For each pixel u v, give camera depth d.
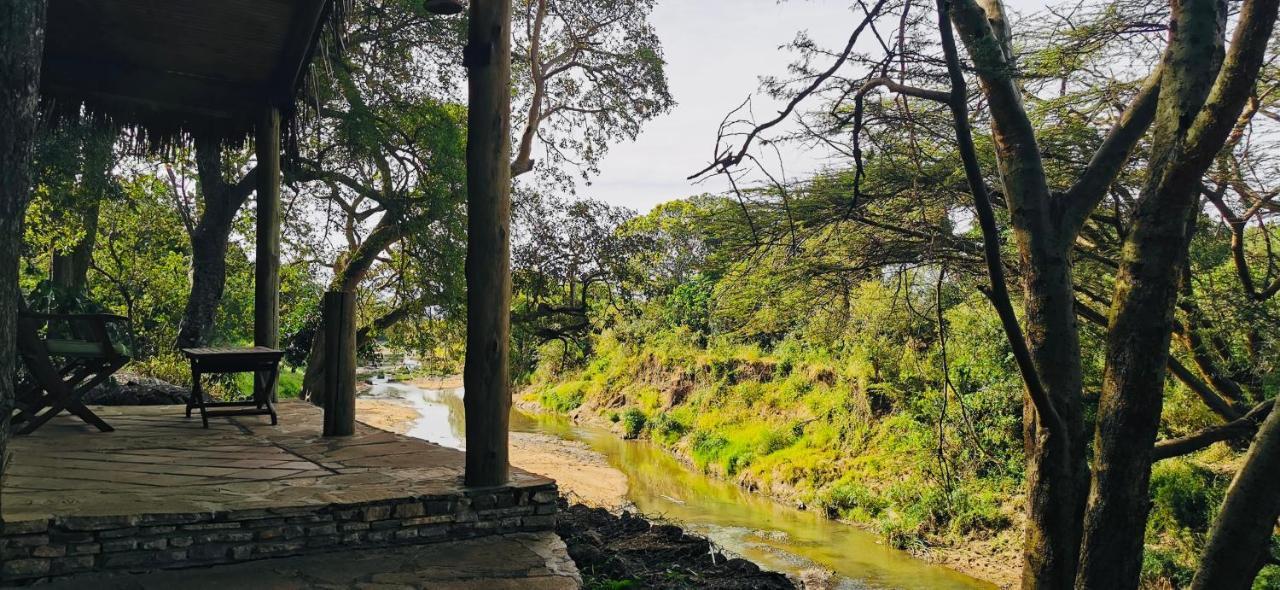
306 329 16.42
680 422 23.44
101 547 3.09
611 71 16.62
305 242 15.66
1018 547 12.02
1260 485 4.34
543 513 4.04
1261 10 4.23
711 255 9.12
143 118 7.81
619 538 4.97
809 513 15.73
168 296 17.06
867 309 10.90
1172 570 10.20
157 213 16.84
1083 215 5.56
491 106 4.08
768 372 22.00
